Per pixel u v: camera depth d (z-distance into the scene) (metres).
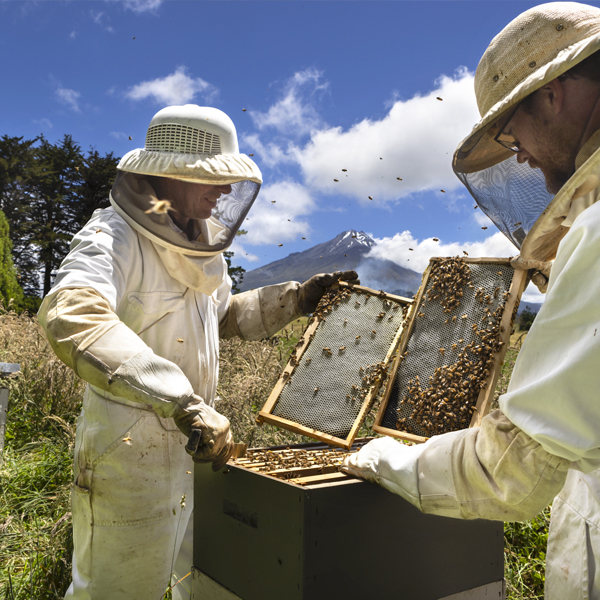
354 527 1.31
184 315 2.23
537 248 1.51
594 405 1.02
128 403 2.06
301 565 1.21
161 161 1.98
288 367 2.19
